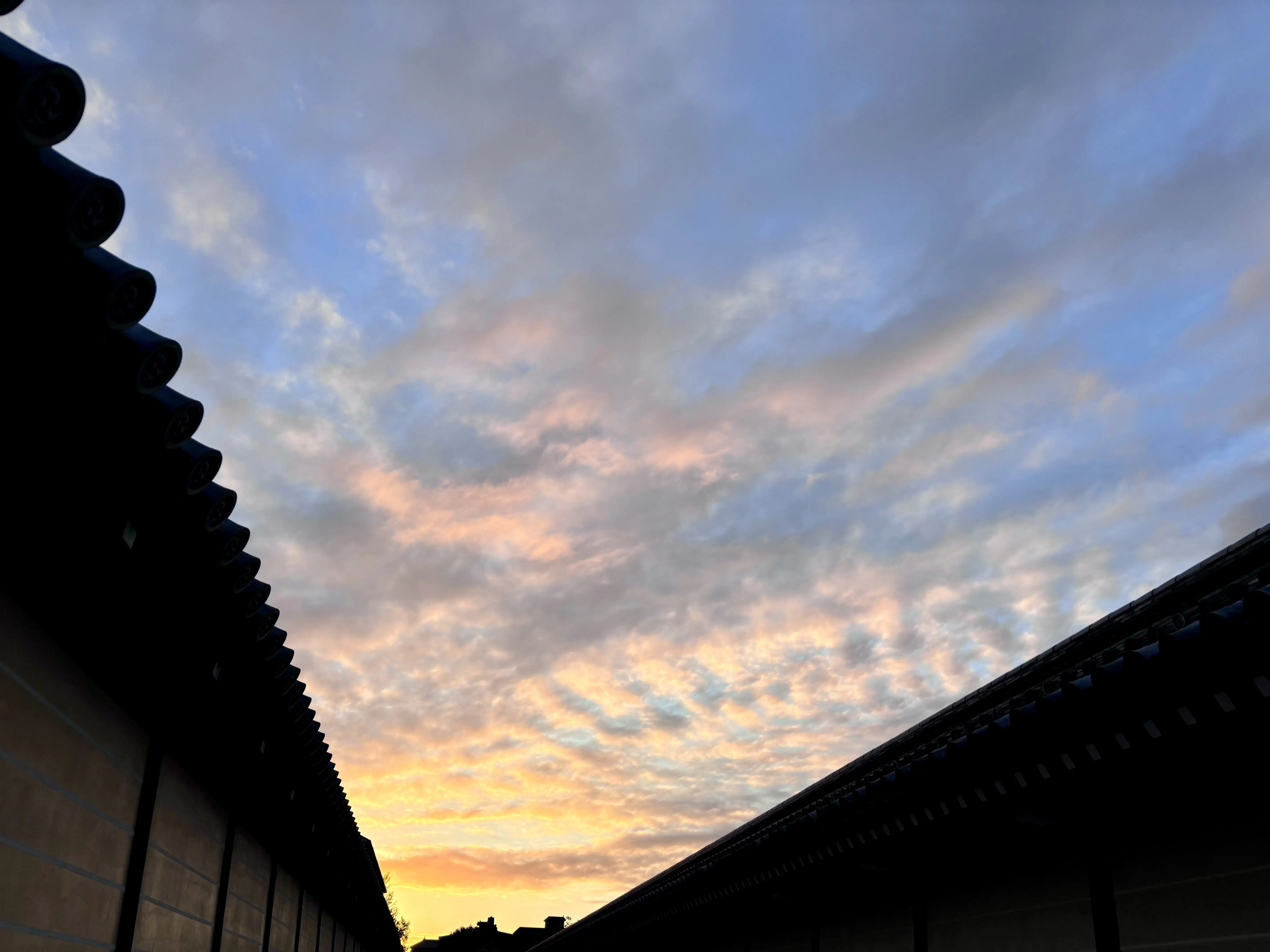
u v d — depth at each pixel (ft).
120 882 25.55
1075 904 27.73
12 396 13.87
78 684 22.47
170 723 27.27
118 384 13.39
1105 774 23.25
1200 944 23.13
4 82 9.61
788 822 39.45
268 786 36.63
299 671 28.78
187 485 16.01
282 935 52.49
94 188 11.00
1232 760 21.08
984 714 29.14
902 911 37.19
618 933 84.79
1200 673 19.39
